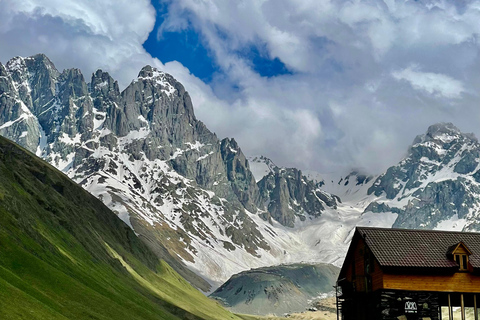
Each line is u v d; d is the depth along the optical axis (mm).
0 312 89562
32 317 94875
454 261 90938
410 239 94000
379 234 94500
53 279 128250
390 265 89000
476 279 91125
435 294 89938
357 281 96750
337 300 102375
